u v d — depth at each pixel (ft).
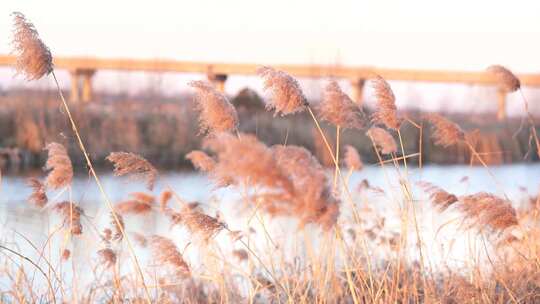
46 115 68.80
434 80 98.02
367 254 21.93
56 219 39.78
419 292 24.61
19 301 22.65
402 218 24.22
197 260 28.91
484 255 27.30
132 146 70.95
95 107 77.15
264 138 74.18
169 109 79.36
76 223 23.50
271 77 19.60
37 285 26.13
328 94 20.56
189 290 25.22
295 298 23.20
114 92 86.02
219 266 25.66
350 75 93.91
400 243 24.00
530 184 57.52
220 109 20.04
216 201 29.99
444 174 65.98
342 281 25.17
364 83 94.79
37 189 23.32
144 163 21.74
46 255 30.48
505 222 20.66
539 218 26.55
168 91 86.07
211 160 22.59
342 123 20.56
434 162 77.46
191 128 74.28
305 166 15.97
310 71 93.04
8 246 31.86
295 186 15.24
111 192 50.39
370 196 42.50
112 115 73.97
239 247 31.89
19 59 20.43
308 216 15.67
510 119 90.89
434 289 23.76
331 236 23.24
